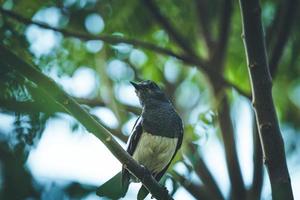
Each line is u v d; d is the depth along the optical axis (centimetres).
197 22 1380
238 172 1177
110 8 1346
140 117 1154
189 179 1098
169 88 1424
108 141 721
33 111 703
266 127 669
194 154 1112
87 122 689
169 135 1112
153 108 1142
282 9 1275
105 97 1277
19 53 916
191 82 1441
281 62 1459
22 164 685
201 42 1424
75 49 1330
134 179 1011
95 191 771
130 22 1384
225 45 1302
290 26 1144
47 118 720
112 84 1352
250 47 679
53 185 721
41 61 988
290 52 1451
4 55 645
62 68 1153
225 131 1208
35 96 692
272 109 675
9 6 1235
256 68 677
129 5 1369
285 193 653
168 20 1356
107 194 833
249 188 1188
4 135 706
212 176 1187
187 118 1328
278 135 669
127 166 772
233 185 1169
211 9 1456
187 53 1251
